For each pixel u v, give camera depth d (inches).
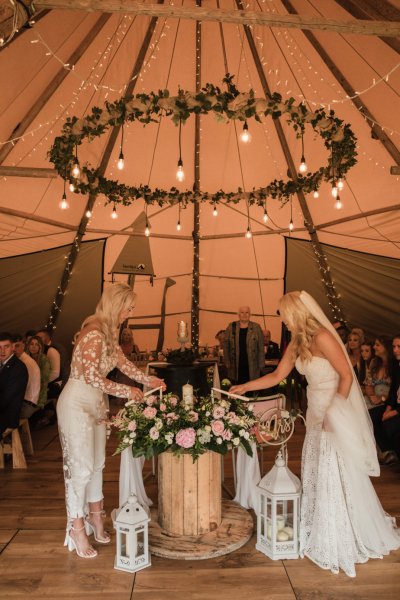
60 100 234.4
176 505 133.0
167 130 275.6
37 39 188.4
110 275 345.1
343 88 231.8
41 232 302.7
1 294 325.1
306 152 275.6
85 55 222.2
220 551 125.0
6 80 203.8
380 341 211.2
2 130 228.8
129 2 141.5
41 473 189.2
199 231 338.6
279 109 161.5
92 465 125.7
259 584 112.9
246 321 289.0
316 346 127.3
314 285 349.1
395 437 188.7
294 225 324.5
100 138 266.8
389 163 256.7
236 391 137.9
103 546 130.6
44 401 230.4
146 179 307.0
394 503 155.9
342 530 119.0
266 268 352.8
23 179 260.4
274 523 123.5
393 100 222.1
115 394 125.0
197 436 126.2
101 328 127.2
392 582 113.2
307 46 223.6
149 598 107.7
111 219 319.9
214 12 143.1
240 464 154.6
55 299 339.3
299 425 259.4
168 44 234.2
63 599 107.5
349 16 198.8
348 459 121.3
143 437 128.3
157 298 365.4
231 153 291.9
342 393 123.1
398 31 149.6
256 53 238.1
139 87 253.0
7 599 107.4
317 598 107.3
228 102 156.8
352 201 289.7
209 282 366.3
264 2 215.0
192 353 189.5
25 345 260.8
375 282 327.3
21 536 136.6
